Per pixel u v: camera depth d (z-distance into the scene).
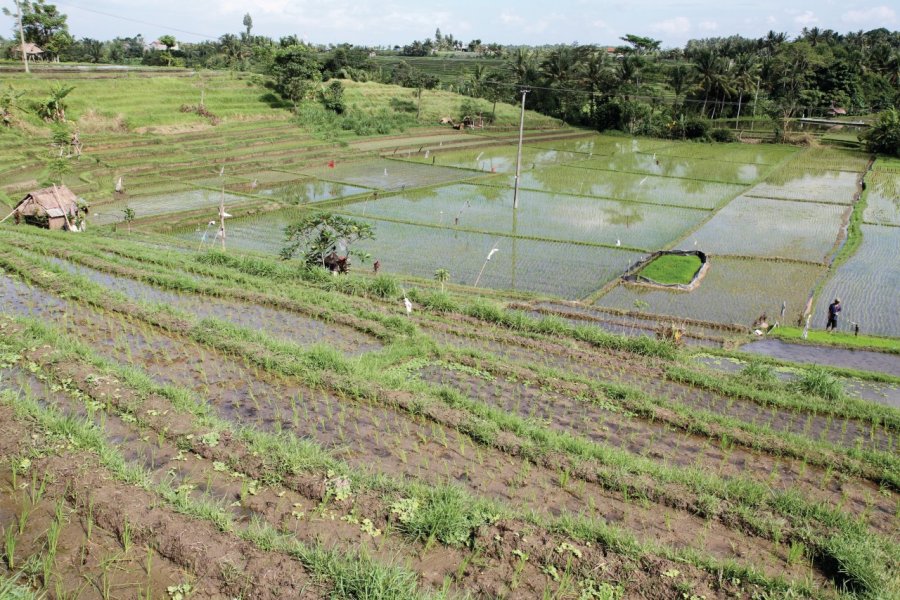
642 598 7.02
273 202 37.41
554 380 13.62
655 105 86.50
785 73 88.62
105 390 10.60
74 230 27.91
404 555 7.45
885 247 33.94
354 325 16.20
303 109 64.88
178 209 34.69
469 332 17.16
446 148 62.28
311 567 6.83
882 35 137.50
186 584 6.57
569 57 87.00
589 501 8.90
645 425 12.20
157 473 8.59
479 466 9.74
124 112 52.06
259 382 12.14
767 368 15.84
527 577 7.17
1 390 10.48
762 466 10.93
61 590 6.46
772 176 55.62
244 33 109.94
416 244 30.91
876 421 13.27
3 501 7.70
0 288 16.42
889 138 67.56
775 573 7.75
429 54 177.25
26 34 73.00
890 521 9.45
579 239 33.06
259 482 8.59
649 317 22.23
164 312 15.16
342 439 10.20
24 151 42.06
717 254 31.33
